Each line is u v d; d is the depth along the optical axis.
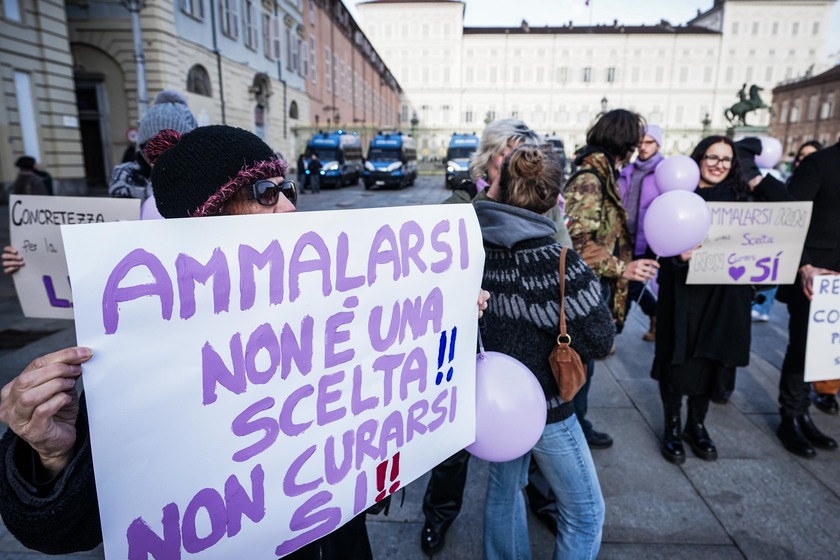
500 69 56.09
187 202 0.92
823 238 2.54
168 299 0.82
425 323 1.22
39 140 13.29
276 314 0.95
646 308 3.91
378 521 2.23
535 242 1.45
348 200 16.95
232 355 0.90
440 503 2.06
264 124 24.36
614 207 2.35
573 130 51.41
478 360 1.44
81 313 0.74
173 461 0.85
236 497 0.94
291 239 0.95
